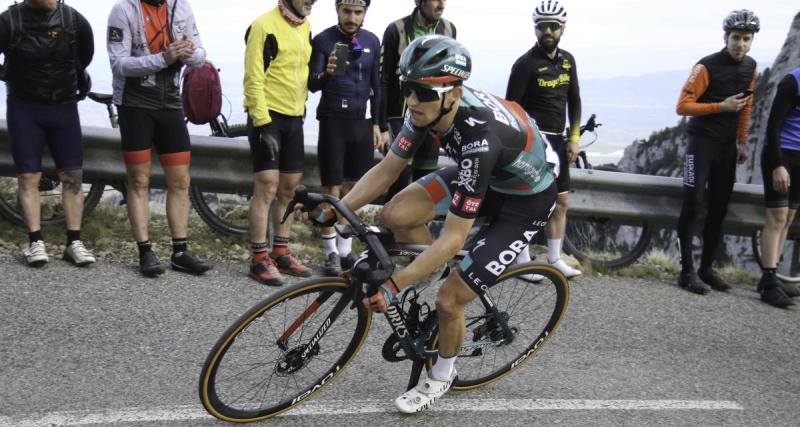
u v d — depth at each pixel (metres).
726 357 4.29
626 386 3.68
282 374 3.02
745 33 5.27
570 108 5.36
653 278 5.94
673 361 4.12
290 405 3.06
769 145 5.47
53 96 4.40
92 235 5.05
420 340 3.19
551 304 3.67
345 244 5.25
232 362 2.90
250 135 4.67
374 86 5.02
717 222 5.74
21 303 3.90
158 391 3.13
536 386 3.58
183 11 4.49
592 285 5.49
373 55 4.95
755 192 6.27
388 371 3.57
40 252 4.43
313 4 4.63
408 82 2.59
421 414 3.16
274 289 4.60
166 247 5.18
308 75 4.80
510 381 3.62
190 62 4.52
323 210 2.96
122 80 4.38
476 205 2.71
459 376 3.48
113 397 3.03
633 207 6.07
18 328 3.61
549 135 5.16
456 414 3.20
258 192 4.68
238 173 5.51
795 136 5.51
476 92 2.84
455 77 2.57
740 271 6.46
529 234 3.07
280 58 4.59
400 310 3.11
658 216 6.10
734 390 3.79
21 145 4.41
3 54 4.27
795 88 5.35
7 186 5.57
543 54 5.05
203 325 3.91
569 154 5.35
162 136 4.54
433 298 4.37
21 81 4.34
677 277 6.02
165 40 4.43
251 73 4.52
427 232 3.23
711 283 5.79
